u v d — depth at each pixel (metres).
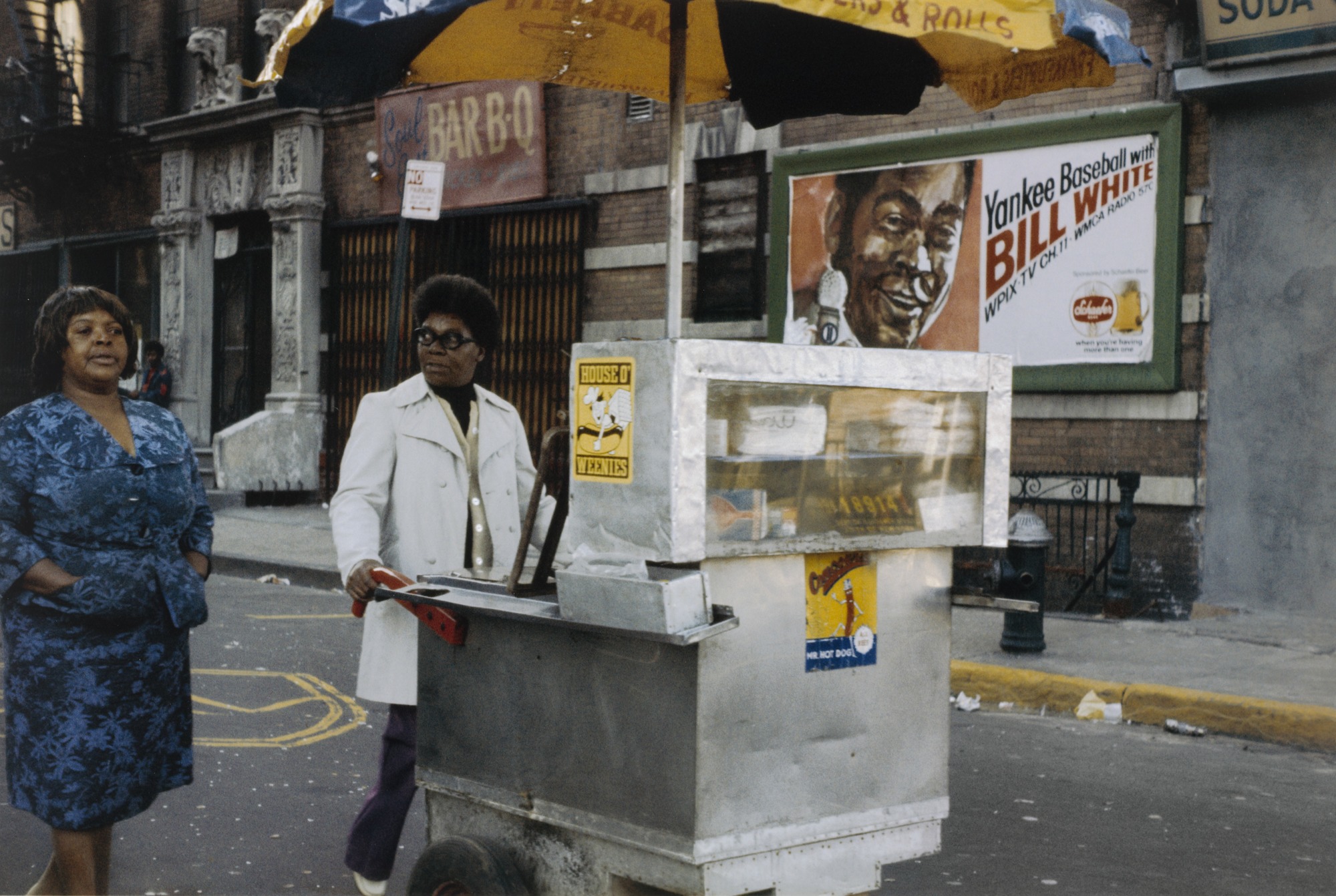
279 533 14.83
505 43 4.78
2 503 3.48
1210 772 6.40
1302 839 5.32
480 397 4.07
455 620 3.15
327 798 5.63
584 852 2.93
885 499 2.96
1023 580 8.41
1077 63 4.62
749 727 2.75
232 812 5.39
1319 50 8.91
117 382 3.70
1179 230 9.92
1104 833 5.36
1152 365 10.05
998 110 10.94
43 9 21.31
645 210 13.75
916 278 11.31
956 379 3.07
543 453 3.16
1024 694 7.87
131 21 20.22
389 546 3.91
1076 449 10.58
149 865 4.71
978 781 6.18
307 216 17.28
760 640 2.77
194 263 19.11
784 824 2.82
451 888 3.13
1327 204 9.37
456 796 3.19
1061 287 10.51
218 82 18.55
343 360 17.23
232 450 16.97
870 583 2.97
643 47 5.00
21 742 3.56
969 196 10.98
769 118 5.30
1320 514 9.42
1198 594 10.00
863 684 2.96
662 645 2.72
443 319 3.92
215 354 19.30
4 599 3.57
